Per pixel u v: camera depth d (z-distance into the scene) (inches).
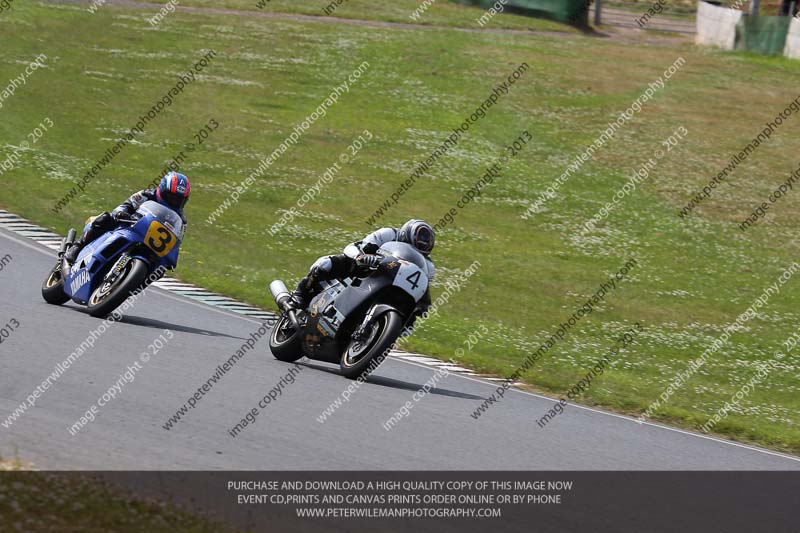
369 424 1098.1
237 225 2632.9
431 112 4072.3
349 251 1307.8
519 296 2331.4
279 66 4451.3
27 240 2032.5
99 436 925.2
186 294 1834.4
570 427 1230.9
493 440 1106.7
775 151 3897.6
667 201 3314.5
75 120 3388.3
